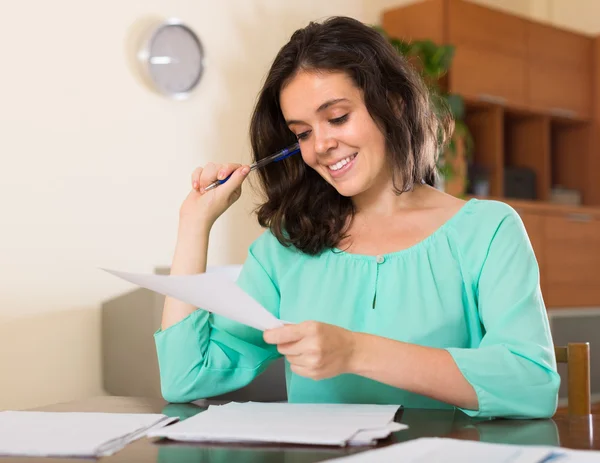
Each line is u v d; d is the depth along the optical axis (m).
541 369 1.19
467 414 1.17
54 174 2.95
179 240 1.49
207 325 1.44
